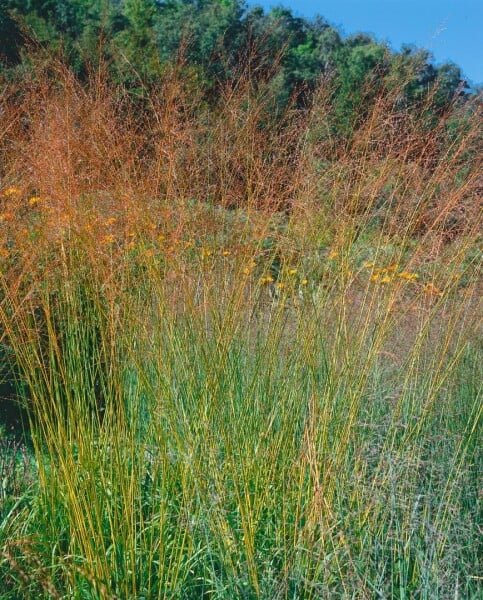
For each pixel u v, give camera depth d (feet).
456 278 11.52
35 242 10.36
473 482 10.82
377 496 9.36
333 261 11.89
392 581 8.46
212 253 11.57
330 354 11.13
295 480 9.47
